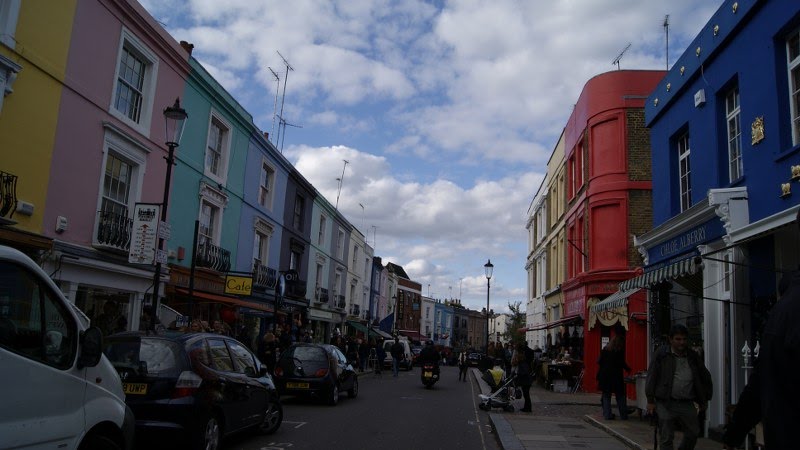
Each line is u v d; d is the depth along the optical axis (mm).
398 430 11219
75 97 12633
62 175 12320
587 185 21625
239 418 8484
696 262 8820
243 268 22125
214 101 19016
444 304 99562
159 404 7020
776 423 2338
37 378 4164
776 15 8586
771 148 8641
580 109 23312
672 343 6832
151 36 15094
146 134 15195
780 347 2344
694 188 11367
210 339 8500
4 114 10820
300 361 14734
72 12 12445
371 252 47875
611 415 12438
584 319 21047
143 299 15539
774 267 8648
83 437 4609
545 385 22672
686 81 11617
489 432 11680
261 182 24062
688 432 6672
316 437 9969
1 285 4008
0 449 3777
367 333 43438
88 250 13023
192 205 17906
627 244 19609
